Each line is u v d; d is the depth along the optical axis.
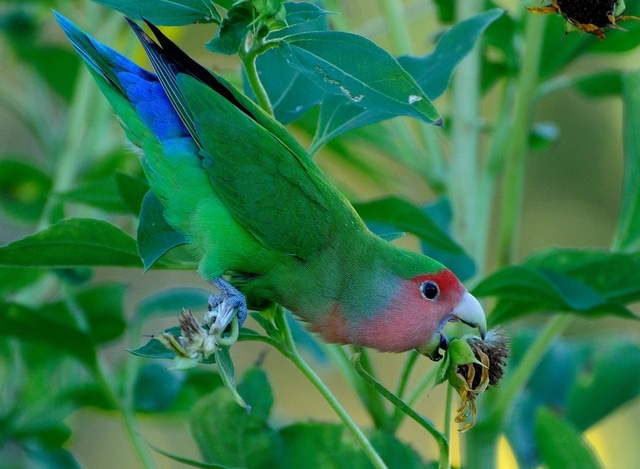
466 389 5.78
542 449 7.62
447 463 5.61
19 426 8.66
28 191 10.98
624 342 9.18
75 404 8.70
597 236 15.29
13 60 12.01
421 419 5.57
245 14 5.51
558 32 8.48
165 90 6.95
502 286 7.05
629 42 8.73
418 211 7.35
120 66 7.23
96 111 10.87
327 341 7.41
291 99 6.98
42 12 11.68
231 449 7.12
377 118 6.73
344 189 10.23
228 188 6.94
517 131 7.91
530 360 7.43
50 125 12.31
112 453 13.27
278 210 6.93
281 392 15.01
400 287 7.18
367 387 7.34
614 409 8.91
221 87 7.12
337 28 8.61
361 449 6.97
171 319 13.87
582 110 15.50
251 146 6.95
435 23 14.58
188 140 7.11
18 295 9.87
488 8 8.64
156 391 8.60
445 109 9.39
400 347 7.28
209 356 5.62
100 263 6.70
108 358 12.85
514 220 7.95
